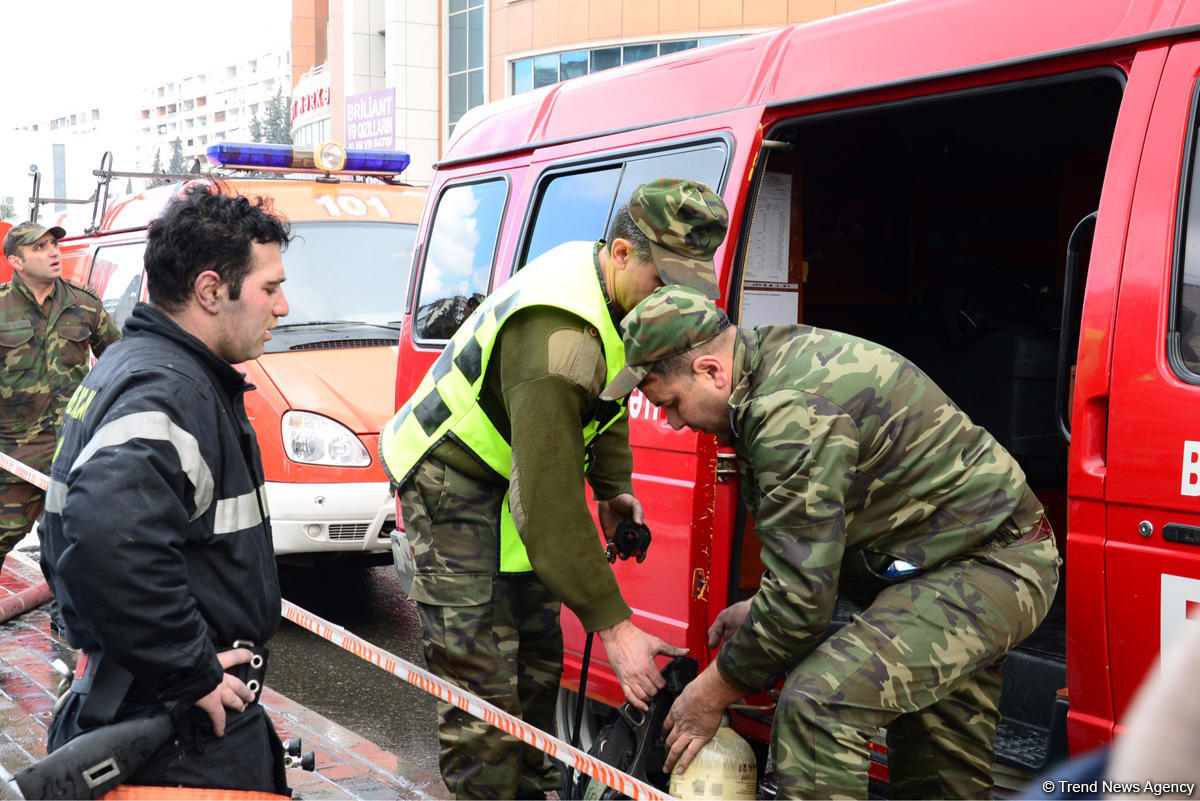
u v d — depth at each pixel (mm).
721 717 2494
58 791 1847
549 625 3109
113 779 1903
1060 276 4672
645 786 2225
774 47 3275
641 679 2525
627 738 2609
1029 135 4340
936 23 2852
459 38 36344
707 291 2439
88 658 2041
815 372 2318
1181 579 2230
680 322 2305
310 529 5656
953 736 2502
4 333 5309
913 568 2393
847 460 2262
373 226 7051
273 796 2129
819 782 2227
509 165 4168
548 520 2473
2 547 5246
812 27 3201
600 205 3678
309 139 52469
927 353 4781
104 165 8344
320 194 7086
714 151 3309
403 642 5547
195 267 2047
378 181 7977
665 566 3311
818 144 4453
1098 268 2424
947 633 2283
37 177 9688
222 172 7434
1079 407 2430
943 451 2340
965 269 4703
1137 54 2436
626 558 3084
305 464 5652
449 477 2799
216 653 2012
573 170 3828
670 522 3289
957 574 2354
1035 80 2641
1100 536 2383
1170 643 2252
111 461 1847
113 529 1809
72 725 2064
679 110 3488
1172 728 1001
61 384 5484
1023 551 2393
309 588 6598
